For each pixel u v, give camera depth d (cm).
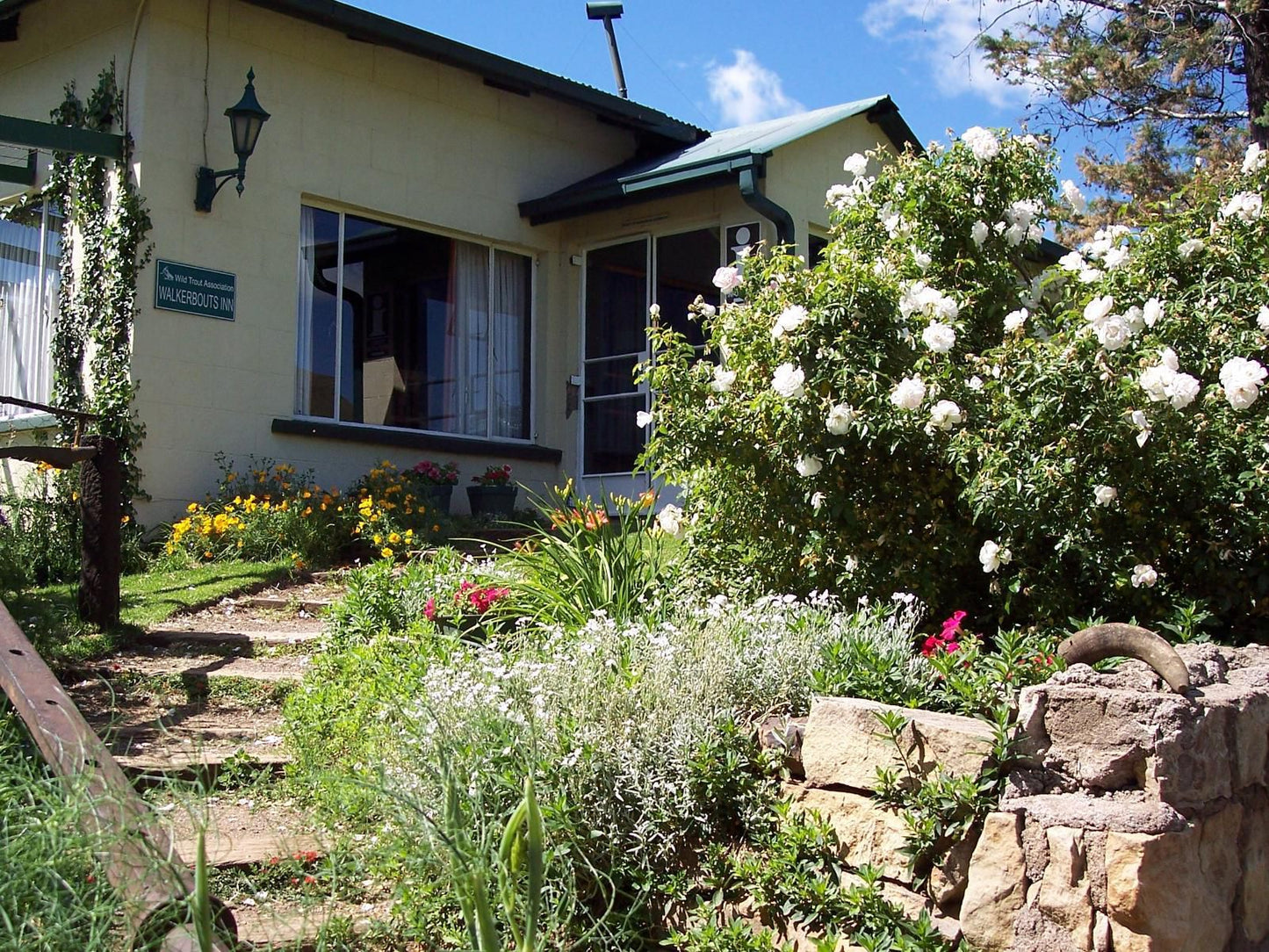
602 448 1200
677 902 376
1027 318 546
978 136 589
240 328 1002
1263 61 1390
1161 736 316
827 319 498
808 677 412
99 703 564
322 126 1062
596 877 368
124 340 938
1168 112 1578
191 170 977
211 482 976
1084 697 329
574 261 1226
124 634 661
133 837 272
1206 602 460
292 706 531
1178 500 478
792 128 1103
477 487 1082
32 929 264
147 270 949
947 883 332
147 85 953
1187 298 501
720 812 388
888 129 1202
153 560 885
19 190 1103
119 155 941
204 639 667
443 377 1159
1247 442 455
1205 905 320
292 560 848
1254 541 461
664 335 571
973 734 335
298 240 1046
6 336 1105
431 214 1136
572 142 1262
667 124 1239
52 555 862
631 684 416
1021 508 446
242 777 467
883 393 492
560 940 365
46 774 320
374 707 493
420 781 391
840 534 523
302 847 390
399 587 642
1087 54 1521
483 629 602
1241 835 349
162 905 260
